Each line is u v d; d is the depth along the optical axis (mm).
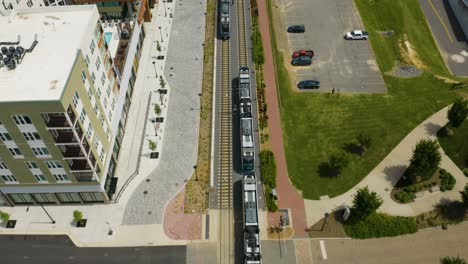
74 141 54562
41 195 65562
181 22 101312
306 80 85250
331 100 82250
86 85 57750
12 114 50250
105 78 66688
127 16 91188
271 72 88812
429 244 61844
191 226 64188
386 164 71375
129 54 80875
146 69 89375
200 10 104938
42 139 54219
